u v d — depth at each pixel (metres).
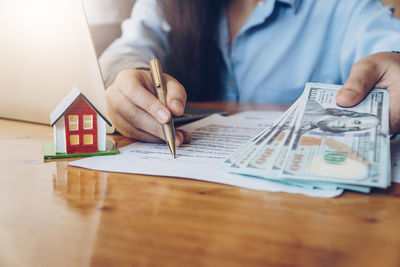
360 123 0.44
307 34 1.29
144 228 0.26
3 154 0.49
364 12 1.17
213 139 0.58
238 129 0.66
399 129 0.50
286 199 0.33
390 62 0.52
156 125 0.53
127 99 0.54
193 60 1.24
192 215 0.29
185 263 0.21
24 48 0.67
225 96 1.39
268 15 1.28
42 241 0.24
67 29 0.59
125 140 0.59
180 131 0.56
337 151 0.39
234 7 1.35
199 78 1.27
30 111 0.71
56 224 0.27
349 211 0.30
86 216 0.29
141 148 0.53
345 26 1.23
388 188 0.36
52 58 0.63
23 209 0.30
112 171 0.41
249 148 0.43
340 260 0.22
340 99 0.48
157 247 0.23
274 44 1.33
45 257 0.22
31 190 0.35
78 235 0.25
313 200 0.33
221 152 0.50
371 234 0.26
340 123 0.45
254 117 0.79
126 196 0.33
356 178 0.34
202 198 0.33
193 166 0.43
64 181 0.38
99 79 0.59
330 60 1.29
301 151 0.40
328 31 1.27
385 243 0.24
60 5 0.59
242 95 1.39
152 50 1.12
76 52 0.60
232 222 0.28
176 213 0.29
